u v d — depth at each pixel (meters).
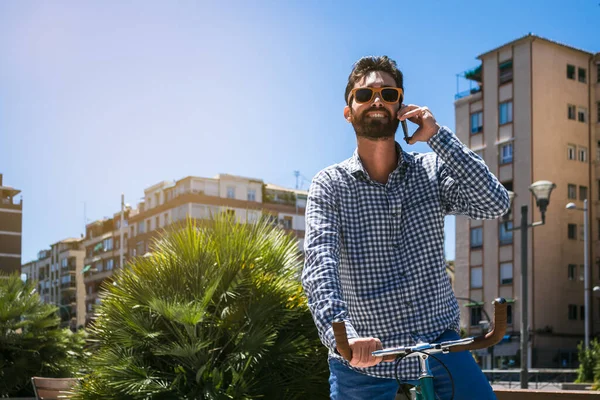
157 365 5.86
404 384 2.76
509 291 47.94
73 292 112.50
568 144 49.75
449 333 2.63
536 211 47.69
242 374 5.34
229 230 6.36
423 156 2.80
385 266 2.65
